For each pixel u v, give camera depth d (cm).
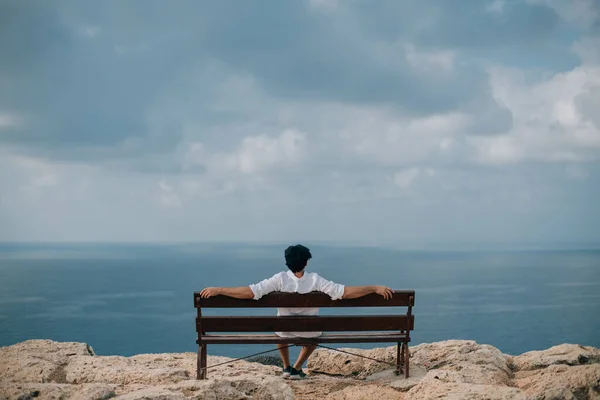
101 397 513
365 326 677
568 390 527
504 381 662
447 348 813
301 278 673
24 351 804
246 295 653
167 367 732
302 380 714
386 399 616
